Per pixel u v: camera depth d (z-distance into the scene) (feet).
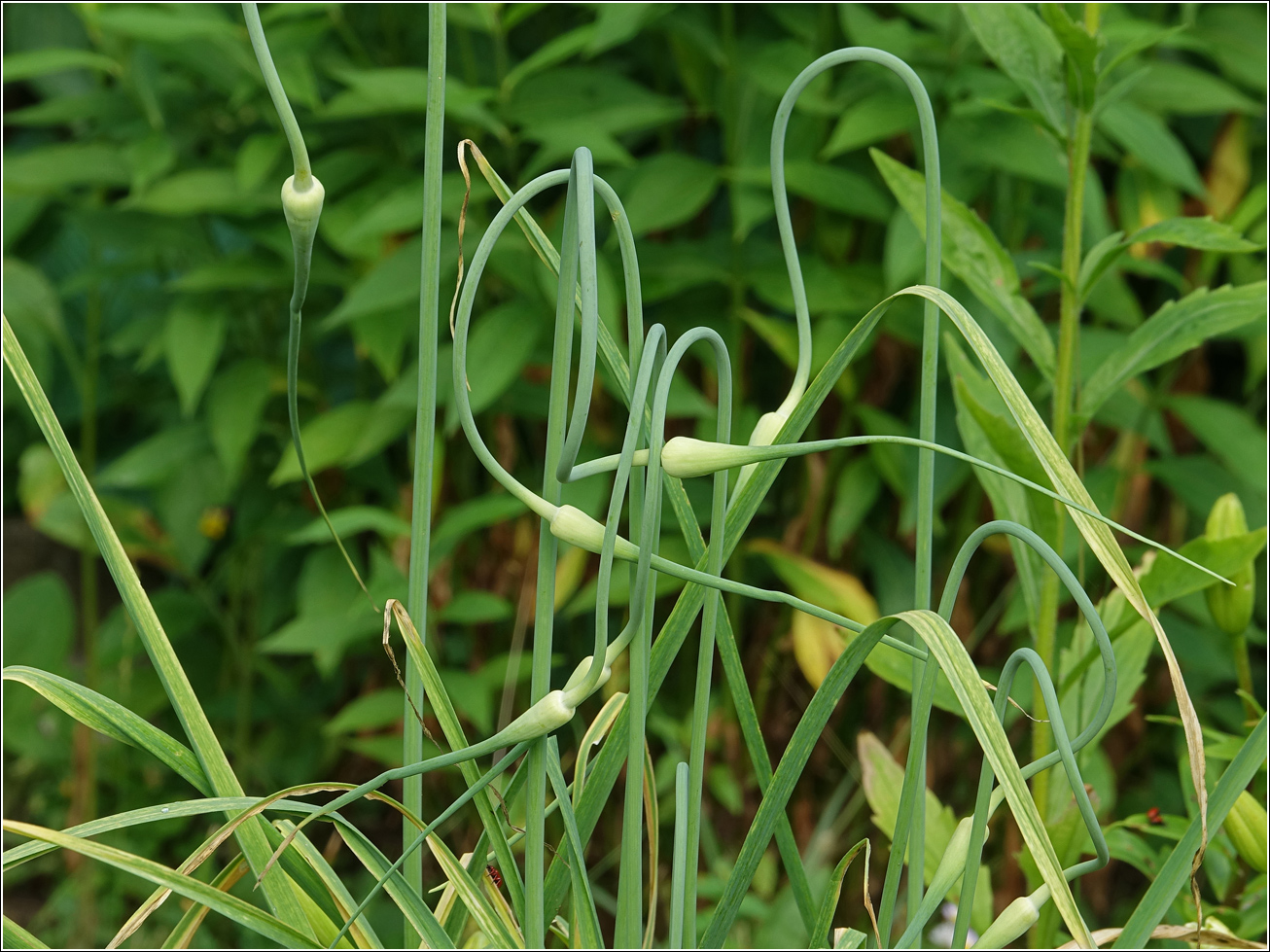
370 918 7.68
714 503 4.01
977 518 7.63
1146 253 7.35
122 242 8.38
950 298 3.81
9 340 3.92
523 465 8.48
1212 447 6.76
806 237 8.10
